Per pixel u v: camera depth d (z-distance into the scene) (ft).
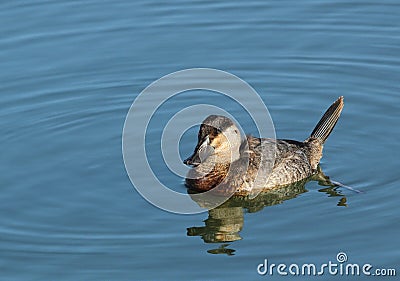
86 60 155.33
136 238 109.19
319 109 141.69
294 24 164.76
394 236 107.45
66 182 123.03
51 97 145.89
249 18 166.81
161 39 161.17
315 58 155.02
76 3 171.32
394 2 170.30
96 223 112.78
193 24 165.17
